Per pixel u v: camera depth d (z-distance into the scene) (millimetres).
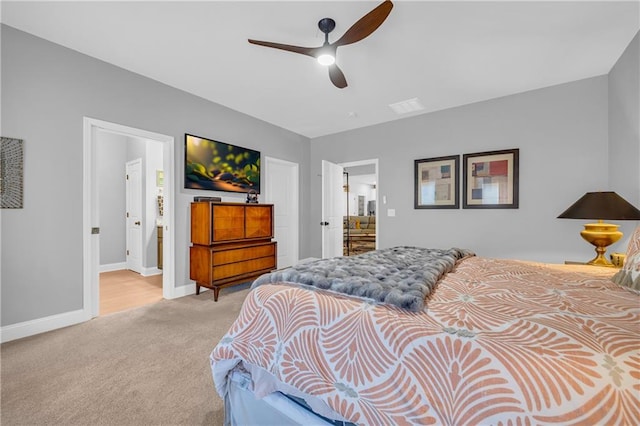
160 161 4602
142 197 4496
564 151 3057
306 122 4445
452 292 1124
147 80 2971
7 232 2139
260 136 4305
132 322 2490
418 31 2186
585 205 2193
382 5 1598
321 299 1055
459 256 1923
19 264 2191
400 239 4188
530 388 630
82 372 1710
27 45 2227
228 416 1219
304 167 5195
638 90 2225
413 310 926
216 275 3100
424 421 727
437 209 3861
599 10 1964
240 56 2574
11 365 1784
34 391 1525
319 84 3131
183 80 3047
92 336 2209
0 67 2105
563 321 820
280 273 1325
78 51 2492
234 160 3883
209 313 2711
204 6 1941
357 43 2340
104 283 3906
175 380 1640
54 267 2357
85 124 2533
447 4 1897
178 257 3260
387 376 818
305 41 2350
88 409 1394
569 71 2814
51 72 2348
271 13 2010
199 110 3467
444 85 3123
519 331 773
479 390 676
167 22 2113
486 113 3516
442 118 3846
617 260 2064
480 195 3533
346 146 4844
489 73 2854
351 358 895
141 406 1421
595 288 1188
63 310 2400
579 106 2980
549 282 1279
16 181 2176
